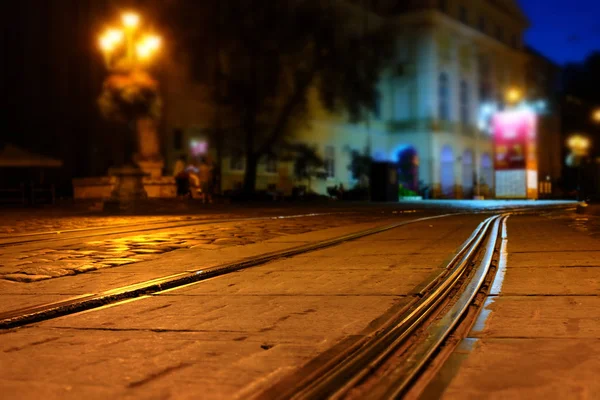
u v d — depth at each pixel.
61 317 4.34
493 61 58.00
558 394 2.57
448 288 5.04
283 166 39.56
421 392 2.65
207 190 24.66
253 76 31.38
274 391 2.60
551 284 5.13
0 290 5.48
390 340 3.42
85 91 30.66
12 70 29.84
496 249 7.79
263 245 8.88
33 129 30.20
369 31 39.31
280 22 31.95
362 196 37.75
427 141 48.22
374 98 37.00
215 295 5.08
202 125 32.19
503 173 39.78
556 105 69.31
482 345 3.35
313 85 36.09
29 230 11.56
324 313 4.23
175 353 3.29
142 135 22.23
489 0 56.97
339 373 2.83
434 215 16.84
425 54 48.12
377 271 6.13
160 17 29.92
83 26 30.72
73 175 30.70
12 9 29.98
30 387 2.77
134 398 2.59
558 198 49.06
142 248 8.66
